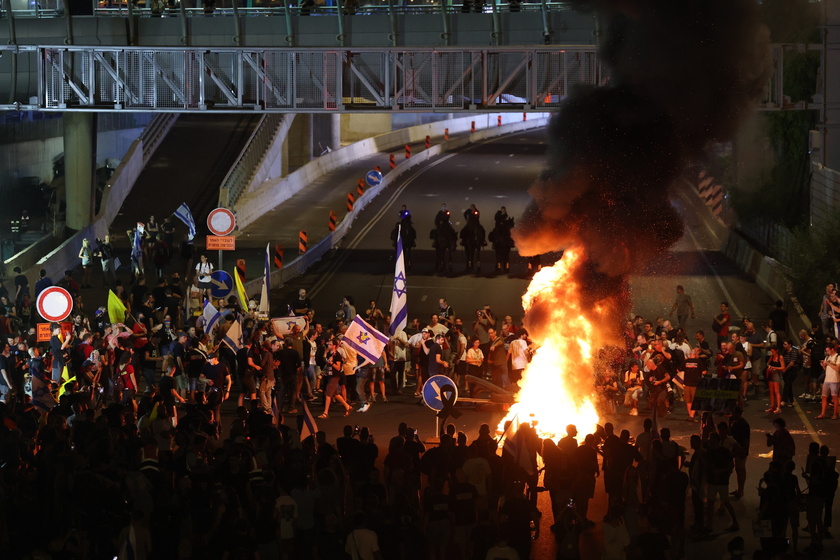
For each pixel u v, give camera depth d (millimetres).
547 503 25125
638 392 33281
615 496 23438
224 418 33375
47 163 81000
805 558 21469
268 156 75250
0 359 32031
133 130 85750
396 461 22109
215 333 36875
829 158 51625
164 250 49844
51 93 54031
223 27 55156
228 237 43812
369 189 74688
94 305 47000
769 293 49031
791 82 59969
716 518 24047
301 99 54156
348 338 33156
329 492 19938
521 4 53250
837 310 38500
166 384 31266
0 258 60625
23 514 21984
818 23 50531
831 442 30297
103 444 21922
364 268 55469
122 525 19250
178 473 22219
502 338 35500
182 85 53875
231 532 17656
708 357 33469
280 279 51625
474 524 19828
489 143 108062
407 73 53469
